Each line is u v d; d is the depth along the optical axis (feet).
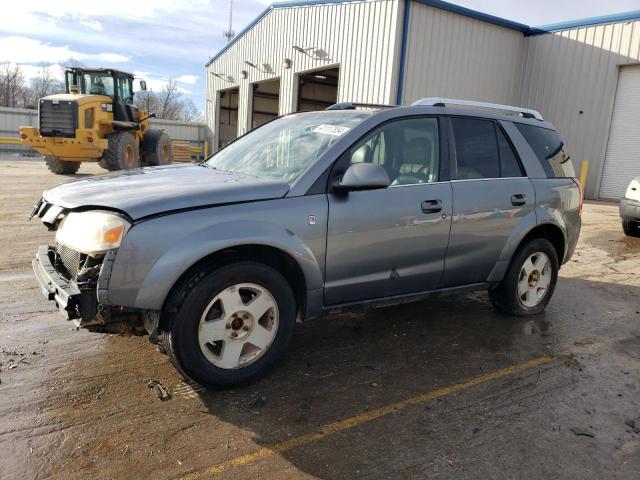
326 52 58.23
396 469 8.64
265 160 12.94
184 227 9.84
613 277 21.98
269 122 15.66
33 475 8.08
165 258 9.61
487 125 14.88
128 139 55.93
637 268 23.72
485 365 12.72
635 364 13.15
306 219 11.07
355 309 12.50
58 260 11.21
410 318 15.76
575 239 17.12
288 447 9.11
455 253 13.70
